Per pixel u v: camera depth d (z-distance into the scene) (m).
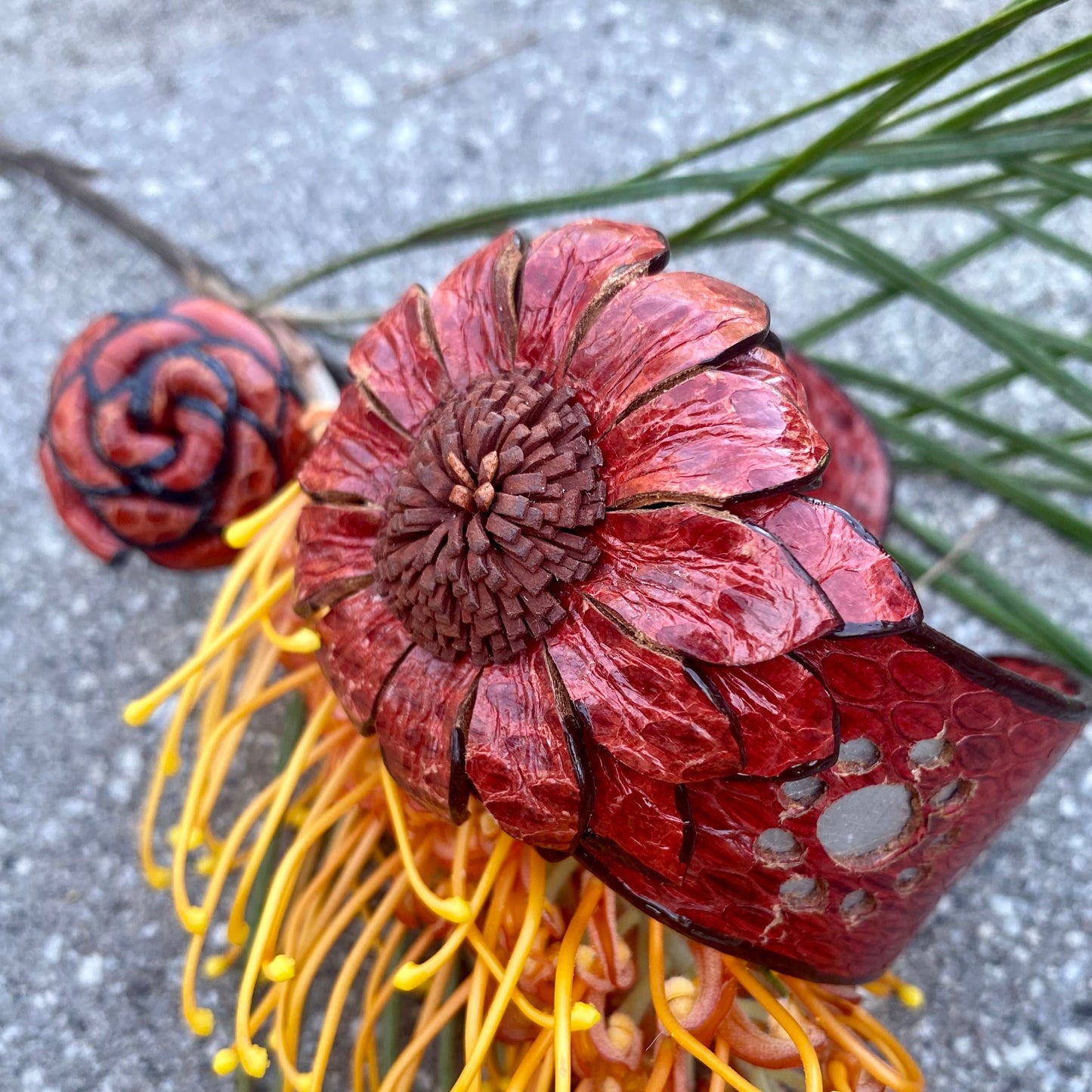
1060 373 0.17
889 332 0.24
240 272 0.25
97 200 0.23
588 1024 0.13
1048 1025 0.18
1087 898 0.19
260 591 0.16
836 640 0.11
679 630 0.11
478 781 0.12
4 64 0.27
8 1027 0.18
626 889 0.13
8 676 0.21
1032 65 0.15
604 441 0.12
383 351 0.14
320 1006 0.18
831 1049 0.15
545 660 0.12
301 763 0.15
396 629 0.13
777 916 0.13
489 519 0.12
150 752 0.20
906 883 0.13
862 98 0.26
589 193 0.18
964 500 0.22
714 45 0.27
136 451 0.16
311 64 0.27
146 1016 0.18
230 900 0.19
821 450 0.12
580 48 0.27
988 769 0.13
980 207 0.19
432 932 0.16
